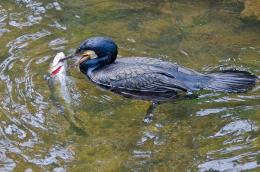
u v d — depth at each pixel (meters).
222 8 13.66
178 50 11.77
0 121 9.73
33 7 13.58
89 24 12.83
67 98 10.39
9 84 10.63
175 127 9.68
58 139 9.38
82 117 9.93
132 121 9.87
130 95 10.54
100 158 8.97
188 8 13.62
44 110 10.03
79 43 12.02
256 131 9.47
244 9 13.45
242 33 12.54
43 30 12.56
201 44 12.05
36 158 8.97
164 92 10.38
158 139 9.41
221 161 8.84
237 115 9.85
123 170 8.71
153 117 9.95
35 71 11.03
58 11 13.41
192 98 10.29
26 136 9.43
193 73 10.46
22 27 12.69
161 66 10.52
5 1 13.87
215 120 9.78
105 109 10.18
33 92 10.46
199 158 8.91
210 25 12.87
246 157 8.91
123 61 10.87
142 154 9.05
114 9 13.53
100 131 9.60
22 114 9.91
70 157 8.99
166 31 12.55
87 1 13.93
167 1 13.95
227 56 11.58
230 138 9.34
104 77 10.70
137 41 12.12
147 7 13.62
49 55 11.55
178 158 8.94
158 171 8.66
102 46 10.83
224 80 10.38
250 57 11.55
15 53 11.62
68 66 11.34
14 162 8.88
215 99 10.26
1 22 12.88
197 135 9.46
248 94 10.33
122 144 9.29
